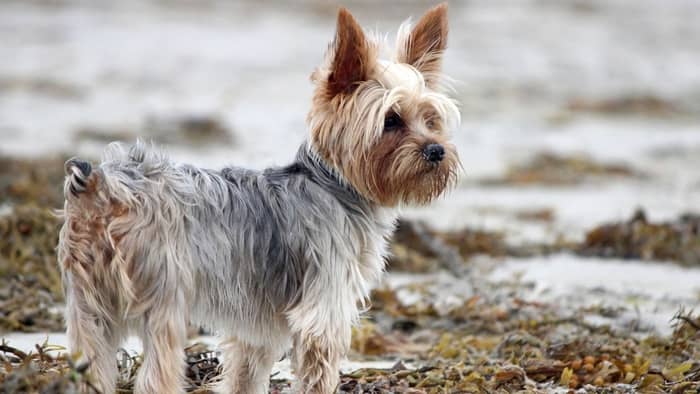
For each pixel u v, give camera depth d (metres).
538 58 51.75
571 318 13.00
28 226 14.58
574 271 16.41
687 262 17.12
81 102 34.38
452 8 66.00
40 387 7.83
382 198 9.58
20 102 33.56
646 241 17.67
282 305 8.88
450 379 10.04
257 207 8.80
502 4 68.69
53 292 13.16
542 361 10.48
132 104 34.53
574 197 24.70
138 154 8.42
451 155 9.99
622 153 32.41
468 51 51.69
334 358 8.84
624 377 10.18
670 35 62.75
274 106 35.78
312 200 9.07
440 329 13.27
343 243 9.08
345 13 9.32
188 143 28.20
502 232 19.19
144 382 8.01
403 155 9.53
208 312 8.52
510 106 40.16
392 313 13.62
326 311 8.80
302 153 9.41
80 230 8.05
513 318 13.40
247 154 26.28
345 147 9.39
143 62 43.56
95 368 7.97
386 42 10.35
